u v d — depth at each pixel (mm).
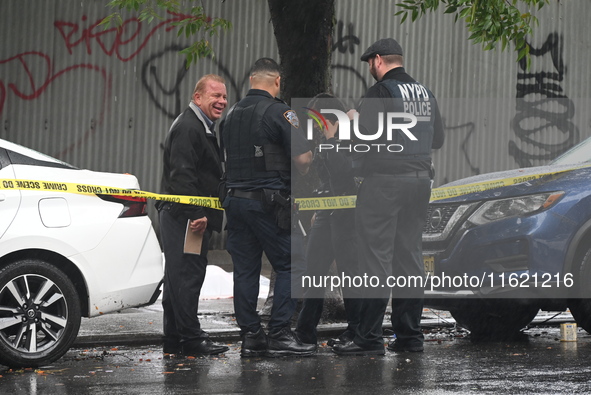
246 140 20000
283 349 20156
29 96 39875
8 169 19031
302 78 26609
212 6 41969
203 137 20625
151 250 20281
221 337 23625
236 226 20266
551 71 47938
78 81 40469
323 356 20422
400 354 20672
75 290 19203
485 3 25641
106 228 19625
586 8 48531
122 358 20344
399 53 20766
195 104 20812
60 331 19094
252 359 19984
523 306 23750
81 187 19562
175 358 20297
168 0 31344
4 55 39500
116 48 40875
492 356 20219
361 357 20188
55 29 40094
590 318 22516
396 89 20344
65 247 19109
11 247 18578
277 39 27031
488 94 46812
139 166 41438
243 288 20359
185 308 20562
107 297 19562
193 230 20375
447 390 15938
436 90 46000
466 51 46406
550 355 20344
